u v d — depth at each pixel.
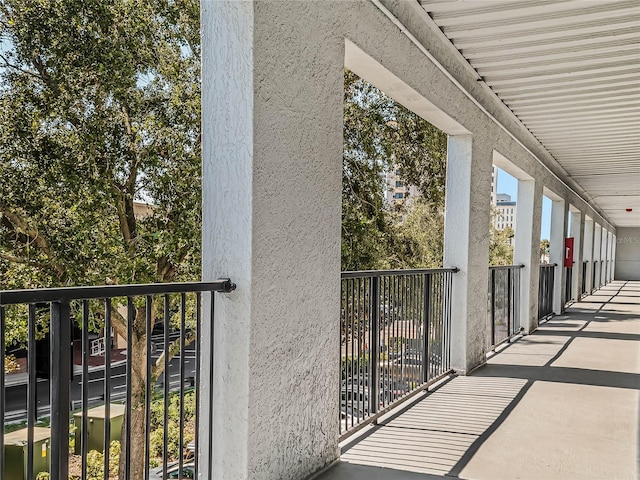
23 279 8.46
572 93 5.31
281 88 2.32
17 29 8.15
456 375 5.03
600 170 10.22
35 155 8.27
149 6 9.16
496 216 18.53
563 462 2.86
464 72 4.68
